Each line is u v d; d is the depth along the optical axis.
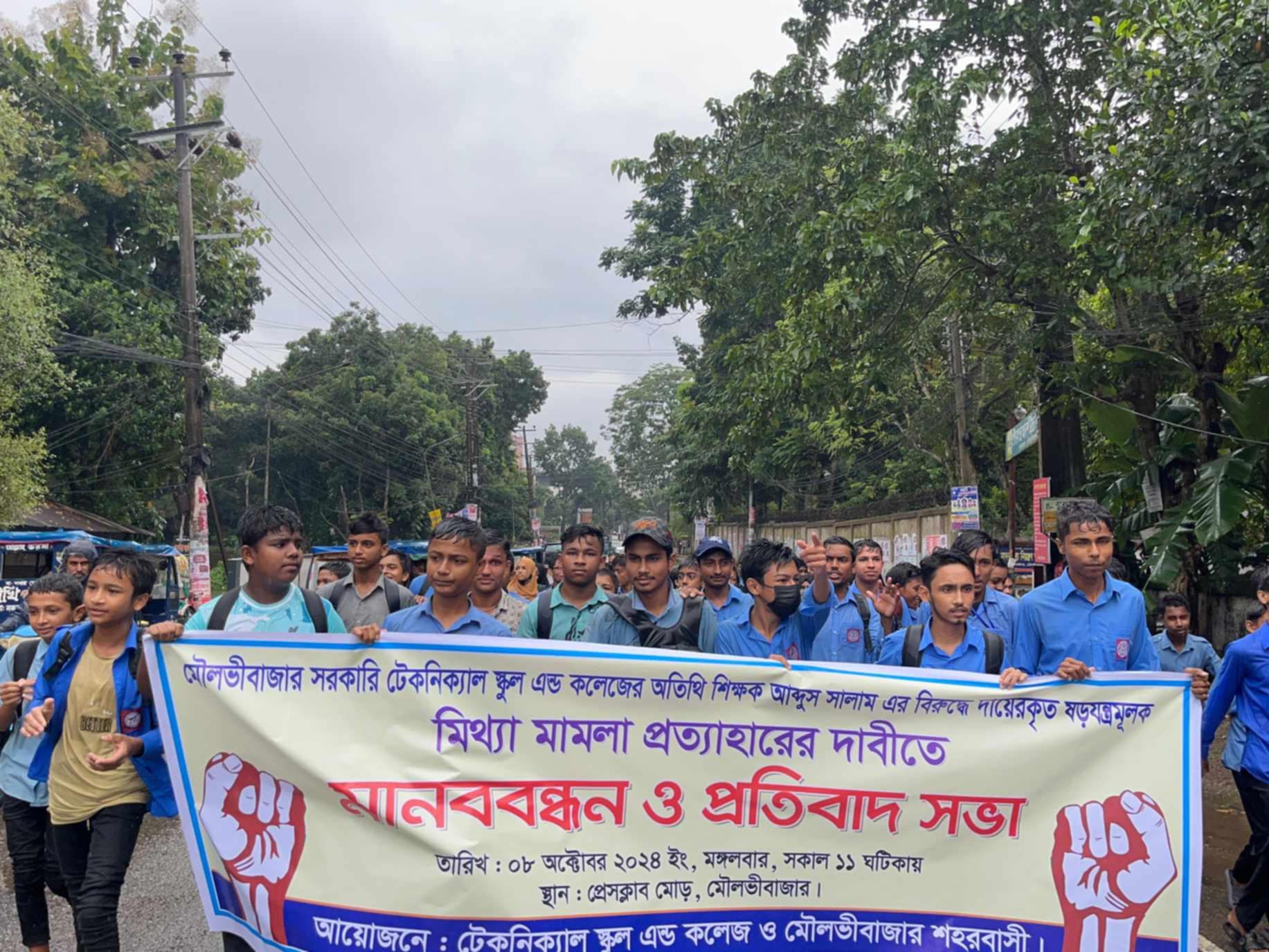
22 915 4.37
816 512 32.34
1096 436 16.39
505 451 63.00
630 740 3.80
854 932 3.80
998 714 3.96
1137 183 8.75
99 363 22.48
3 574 14.49
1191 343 11.73
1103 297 15.02
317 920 3.60
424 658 3.77
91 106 23.42
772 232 15.33
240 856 3.63
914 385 23.36
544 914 3.65
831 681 3.90
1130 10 8.91
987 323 14.55
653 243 30.16
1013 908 3.84
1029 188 12.20
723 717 3.84
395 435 43.09
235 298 26.77
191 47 24.83
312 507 44.97
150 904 5.57
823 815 3.84
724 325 27.17
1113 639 4.33
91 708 3.89
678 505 38.59
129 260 23.89
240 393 41.97
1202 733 4.30
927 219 12.47
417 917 3.60
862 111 14.57
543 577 17.67
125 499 25.52
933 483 26.77
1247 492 11.73
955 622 4.32
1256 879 4.62
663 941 3.70
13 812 4.34
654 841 3.76
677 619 4.82
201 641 3.71
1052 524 13.06
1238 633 12.51
